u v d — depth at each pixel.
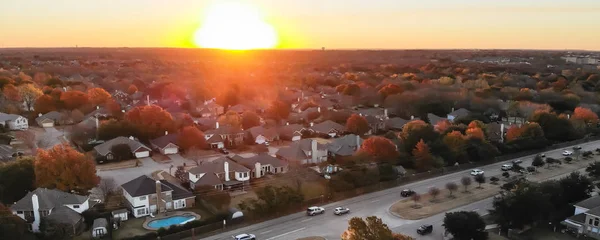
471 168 80.50
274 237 52.34
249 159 74.69
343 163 75.62
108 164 79.38
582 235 53.19
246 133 95.19
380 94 144.50
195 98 142.38
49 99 112.00
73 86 148.25
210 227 53.47
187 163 80.25
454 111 121.50
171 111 120.56
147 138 92.12
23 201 53.84
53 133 98.69
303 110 127.19
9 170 60.75
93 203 59.06
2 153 75.12
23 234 49.03
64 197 55.81
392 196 66.12
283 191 60.28
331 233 53.50
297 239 51.78
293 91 169.50
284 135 98.56
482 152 83.19
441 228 54.88
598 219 52.19
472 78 198.25
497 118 120.50
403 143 84.25
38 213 52.12
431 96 134.50
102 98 120.56
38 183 59.78
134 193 57.16
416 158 77.88
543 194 56.69
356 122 101.25
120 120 96.31
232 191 65.94
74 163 61.22
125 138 86.00
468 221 50.44
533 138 92.56
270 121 109.88
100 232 51.06
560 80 173.62
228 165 68.44
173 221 56.06
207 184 63.41
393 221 57.00
